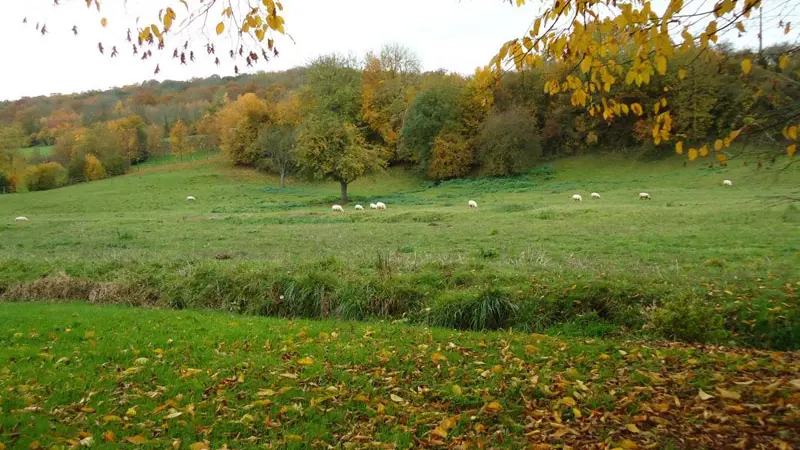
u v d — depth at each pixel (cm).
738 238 1917
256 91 10906
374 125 7500
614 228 2364
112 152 8056
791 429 529
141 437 565
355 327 1118
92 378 773
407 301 1278
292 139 6694
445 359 827
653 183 4731
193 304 1416
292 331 1065
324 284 1350
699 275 1310
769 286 1141
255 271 1470
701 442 520
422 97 6575
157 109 11056
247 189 6216
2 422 605
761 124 528
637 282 1227
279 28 536
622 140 6347
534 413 612
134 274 1566
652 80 3362
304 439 573
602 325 1092
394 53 8081
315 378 756
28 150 9581
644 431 551
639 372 721
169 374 785
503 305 1174
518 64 580
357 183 6806
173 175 7300
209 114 9969
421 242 2262
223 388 720
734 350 892
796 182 3772
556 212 3034
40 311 1285
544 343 945
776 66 532
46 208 5066
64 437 574
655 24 501
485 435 570
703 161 5241
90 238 2755
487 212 3391
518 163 6025
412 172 7044
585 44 531
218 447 558
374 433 586
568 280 1262
